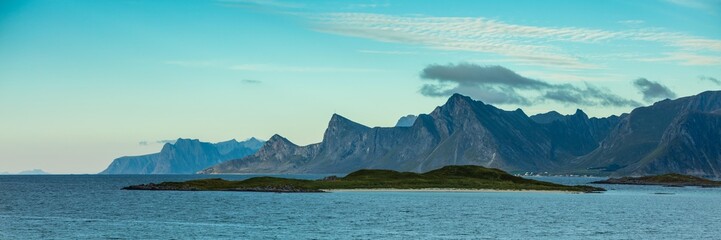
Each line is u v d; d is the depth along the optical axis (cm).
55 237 11262
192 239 11119
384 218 14562
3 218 14300
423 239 11306
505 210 17250
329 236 11588
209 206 17800
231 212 15838
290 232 12056
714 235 12162
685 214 16812
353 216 14975
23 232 11856
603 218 15212
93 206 17850
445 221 14038
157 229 12400
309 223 13450
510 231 12425
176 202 19475
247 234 11781
